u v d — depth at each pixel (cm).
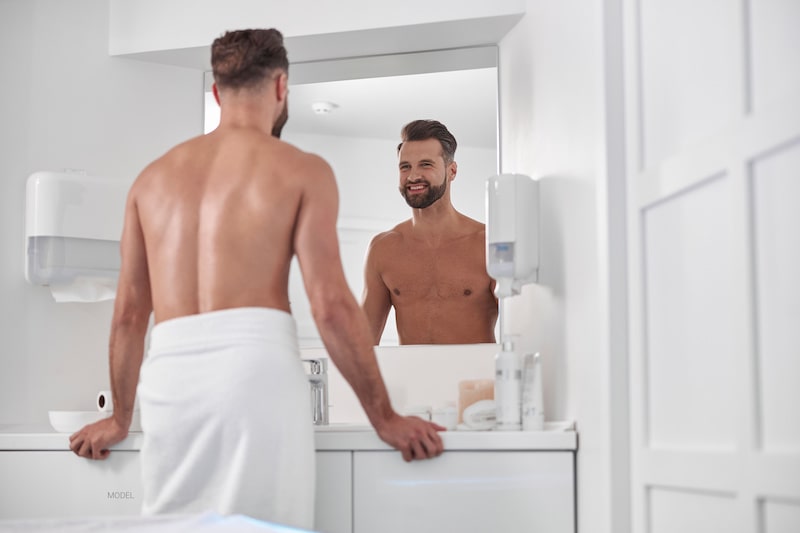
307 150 280
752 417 144
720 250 156
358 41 272
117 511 227
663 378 178
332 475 213
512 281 235
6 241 273
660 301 179
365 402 202
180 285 190
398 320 269
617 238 193
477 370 264
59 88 280
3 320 270
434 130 274
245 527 146
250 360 182
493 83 274
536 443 208
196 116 291
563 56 225
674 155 173
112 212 265
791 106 134
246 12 272
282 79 210
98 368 276
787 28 137
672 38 176
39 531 145
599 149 198
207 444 182
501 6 258
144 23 279
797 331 134
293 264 275
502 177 234
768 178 142
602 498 191
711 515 158
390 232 273
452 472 209
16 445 233
